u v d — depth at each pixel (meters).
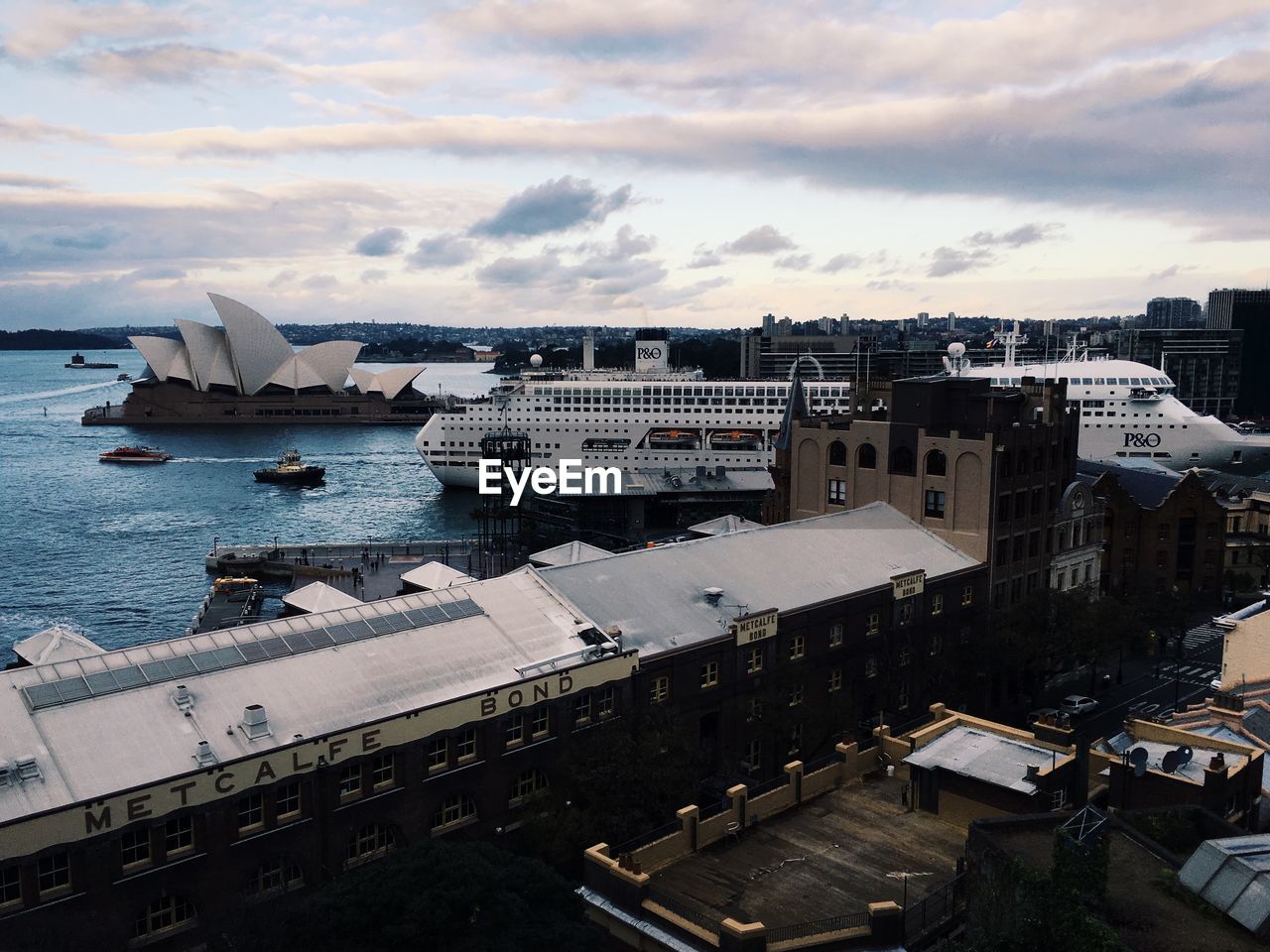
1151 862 35.69
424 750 53.25
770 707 68.56
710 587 74.75
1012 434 94.75
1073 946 29.34
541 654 60.88
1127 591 122.38
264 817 47.94
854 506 105.88
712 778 64.75
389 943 38.22
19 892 41.19
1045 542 103.00
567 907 42.09
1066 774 49.38
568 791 56.34
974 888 38.12
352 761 50.41
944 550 94.50
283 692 52.03
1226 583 141.12
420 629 60.31
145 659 51.81
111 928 43.22
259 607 147.25
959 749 55.03
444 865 40.03
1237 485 165.50
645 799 53.34
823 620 76.62
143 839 44.62
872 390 113.81
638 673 63.00
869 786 56.31
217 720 48.97
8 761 43.03
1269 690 67.06
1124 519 130.00
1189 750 50.56
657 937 41.94
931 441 97.62
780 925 42.00
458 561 174.62
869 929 40.69
